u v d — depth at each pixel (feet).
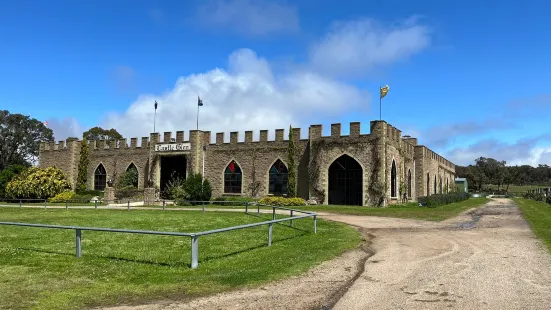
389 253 41.09
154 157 158.81
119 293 27.37
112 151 174.40
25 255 40.14
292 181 134.00
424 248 43.86
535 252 40.47
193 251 34.55
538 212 98.37
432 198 120.37
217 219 75.36
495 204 147.95
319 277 31.24
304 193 135.44
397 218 81.10
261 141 142.92
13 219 78.33
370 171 123.65
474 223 70.69
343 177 129.90
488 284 28.50
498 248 43.06
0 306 24.45
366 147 124.88
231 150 147.84
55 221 72.90
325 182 130.00
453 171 264.72
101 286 29.07
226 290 27.89
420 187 169.58
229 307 24.31
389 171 127.75
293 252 41.73
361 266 35.04
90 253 41.37
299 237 53.88
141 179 164.76
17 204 130.93
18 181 160.25
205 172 151.84
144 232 35.58
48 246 45.68
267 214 86.22
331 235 55.16
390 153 129.39
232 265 36.04
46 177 159.22
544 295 25.84
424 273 32.01
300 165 136.77
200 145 152.25
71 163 183.21
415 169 170.81
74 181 182.70
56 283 29.78
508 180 372.38
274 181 140.26
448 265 34.86
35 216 84.64
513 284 28.45
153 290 28.02
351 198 128.06
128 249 43.70
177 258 39.04
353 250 43.19
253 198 136.67
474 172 377.30
